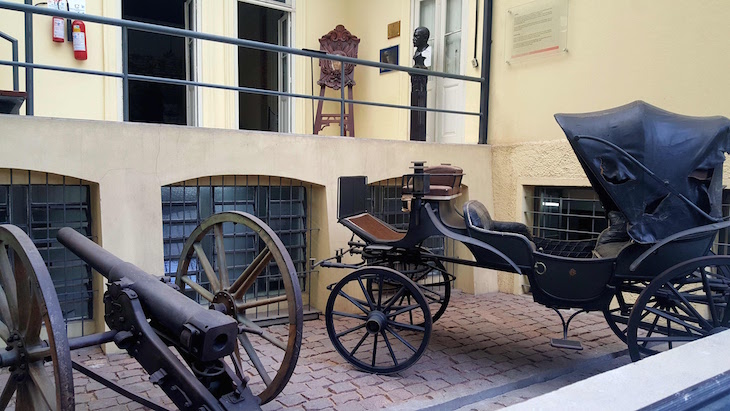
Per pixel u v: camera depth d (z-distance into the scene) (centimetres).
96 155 399
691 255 339
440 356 416
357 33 832
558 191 582
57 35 581
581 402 150
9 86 564
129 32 754
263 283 539
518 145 597
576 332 480
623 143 334
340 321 508
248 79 810
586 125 350
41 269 218
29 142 374
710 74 448
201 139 443
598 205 541
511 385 362
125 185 410
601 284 358
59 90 591
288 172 485
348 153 521
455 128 703
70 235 332
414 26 747
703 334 327
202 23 693
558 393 157
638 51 496
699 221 334
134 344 252
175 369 233
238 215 319
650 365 182
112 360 401
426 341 364
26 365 250
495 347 438
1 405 265
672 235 325
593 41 529
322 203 517
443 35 720
